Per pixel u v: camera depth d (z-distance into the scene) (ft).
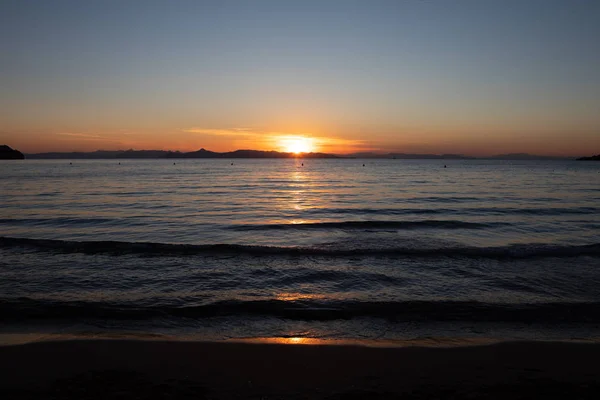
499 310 23.93
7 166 416.05
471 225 57.06
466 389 15.38
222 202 87.76
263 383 15.74
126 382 15.79
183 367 17.06
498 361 17.74
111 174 232.53
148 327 21.70
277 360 17.74
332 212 72.33
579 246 40.70
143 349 18.75
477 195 103.45
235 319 22.80
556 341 19.81
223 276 31.27
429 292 27.58
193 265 34.37
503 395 14.94
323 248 41.04
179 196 100.27
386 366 17.25
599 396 14.89
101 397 14.67
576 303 25.11
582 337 20.45
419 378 16.21
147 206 79.56
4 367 16.94
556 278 30.66
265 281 30.04
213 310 23.93
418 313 23.56
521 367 17.19
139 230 53.93
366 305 24.75
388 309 24.12
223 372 16.63
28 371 16.61
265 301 25.30
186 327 21.75
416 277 31.01
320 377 16.26
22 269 32.86
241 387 15.42
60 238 48.42
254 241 46.73
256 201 90.38
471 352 18.63
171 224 58.59
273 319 22.80
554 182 161.89
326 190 122.31
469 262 35.24
